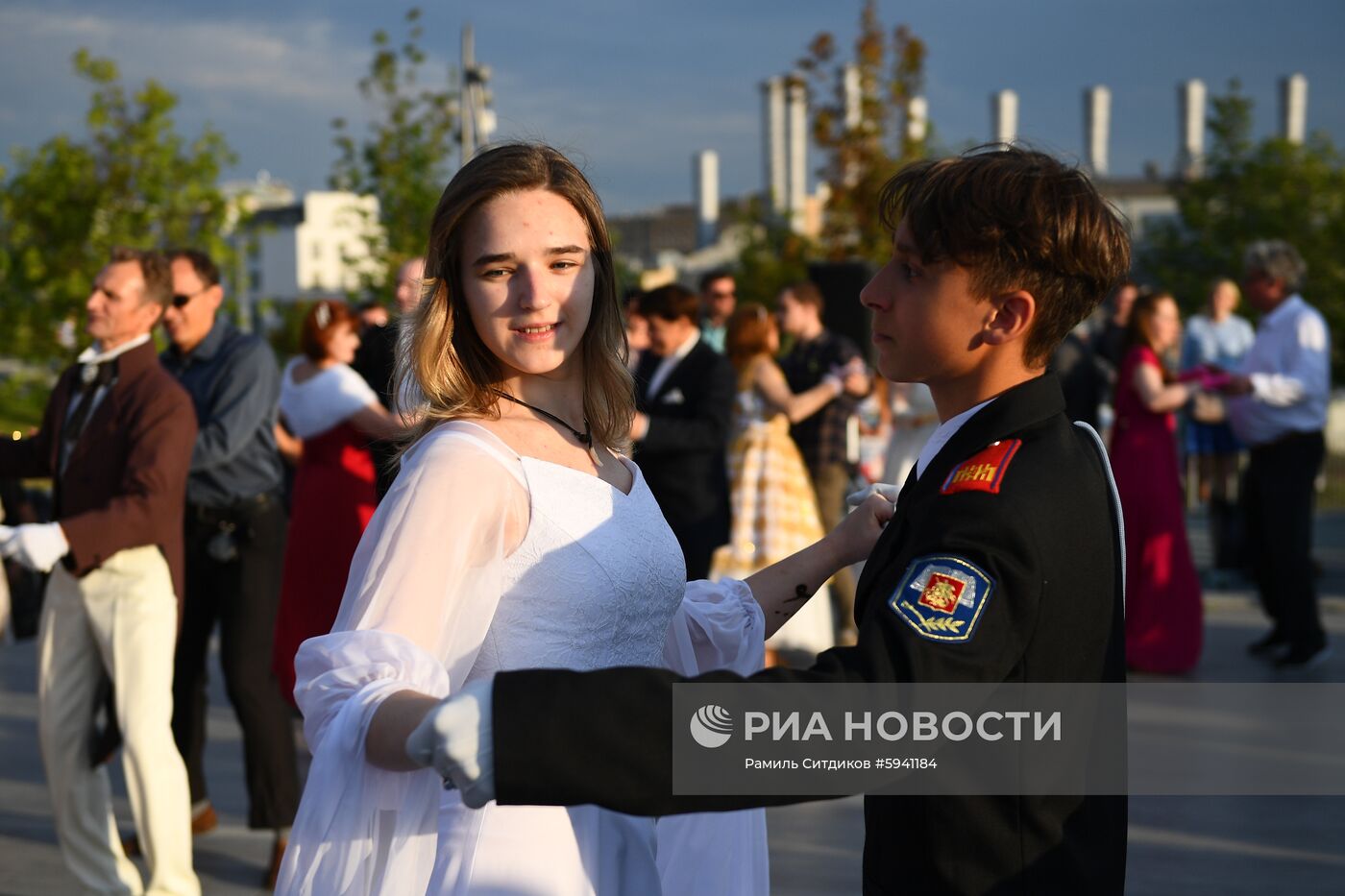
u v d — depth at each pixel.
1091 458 1.52
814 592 2.05
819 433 6.70
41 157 13.37
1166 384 6.42
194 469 4.04
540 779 1.21
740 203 36.31
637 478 1.98
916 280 1.49
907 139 17.98
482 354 1.86
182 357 4.27
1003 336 1.47
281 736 3.99
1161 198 36.97
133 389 3.65
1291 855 4.03
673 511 5.38
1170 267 22.39
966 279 1.45
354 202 13.95
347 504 4.63
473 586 1.66
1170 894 3.73
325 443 4.67
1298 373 6.38
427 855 1.58
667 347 5.49
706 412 5.38
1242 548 7.98
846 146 17.95
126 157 13.27
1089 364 6.50
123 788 4.88
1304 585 6.43
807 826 4.37
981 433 1.46
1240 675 6.34
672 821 1.96
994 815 1.37
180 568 3.65
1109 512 1.49
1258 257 6.52
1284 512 6.43
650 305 5.49
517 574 1.72
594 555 1.76
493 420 1.81
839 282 8.38
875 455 8.05
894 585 1.35
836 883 3.84
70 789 3.66
